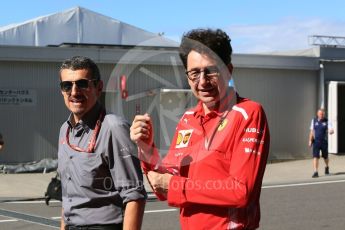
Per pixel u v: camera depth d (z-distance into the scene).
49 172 16.91
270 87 20.23
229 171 2.67
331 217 9.84
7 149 17.00
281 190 13.52
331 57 21.03
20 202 12.06
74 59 3.40
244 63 19.62
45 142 17.42
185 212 2.81
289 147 20.41
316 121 16.42
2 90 17.00
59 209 10.93
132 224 3.22
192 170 2.73
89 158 3.32
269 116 20.22
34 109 17.33
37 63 17.34
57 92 17.58
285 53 24.55
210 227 2.72
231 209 2.70
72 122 3.47
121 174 3.25
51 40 25.53
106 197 3.32
